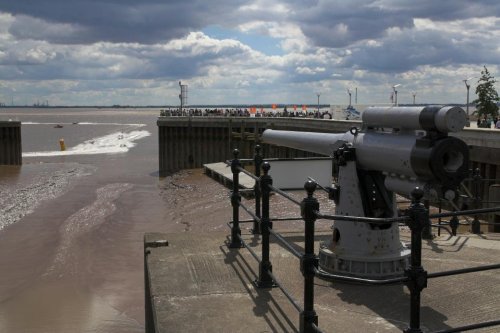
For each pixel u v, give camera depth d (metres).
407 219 3.17
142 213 21.38
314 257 3.90
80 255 16.20
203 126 41.94
